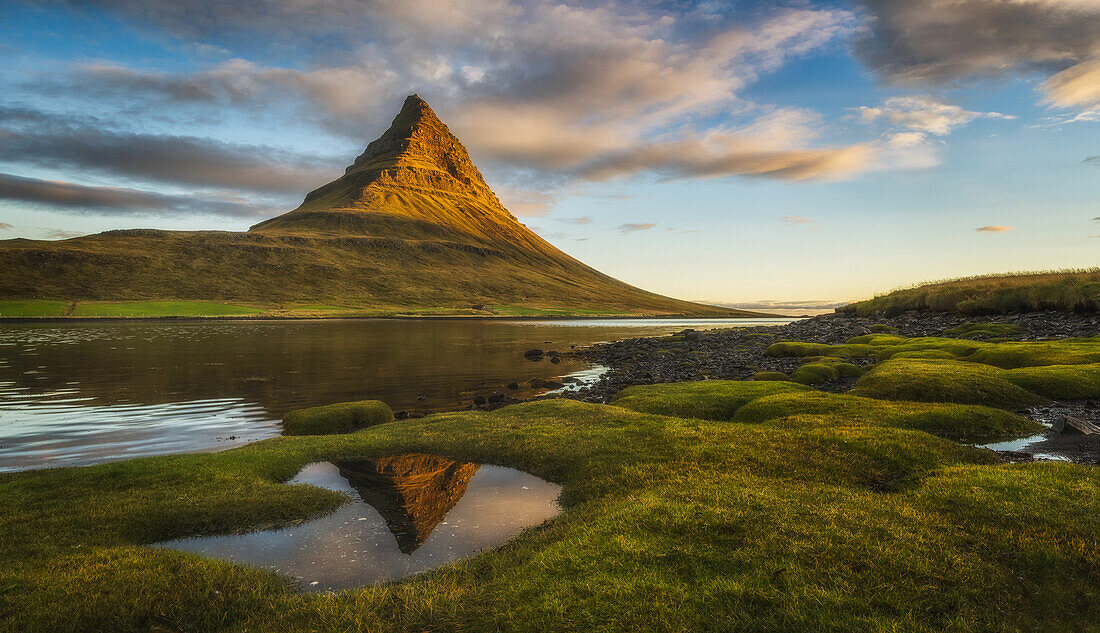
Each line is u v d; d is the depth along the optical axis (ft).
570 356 173.78
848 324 203.51
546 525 32.60
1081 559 23.59
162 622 22.29
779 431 47.88
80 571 25.46
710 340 217.97
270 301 587.68
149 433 65.67
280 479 42.86
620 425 55.26
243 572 26.66
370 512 35.78
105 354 154.51
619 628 18.95
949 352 99.40
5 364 130.00
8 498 36.35
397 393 98.12
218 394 93.91
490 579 25.12
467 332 314.76
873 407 58.08
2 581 24.35
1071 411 59.52
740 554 23.57
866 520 27.43
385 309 603.67
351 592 24.08
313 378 115.03
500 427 56.54
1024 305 146.00
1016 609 20.40
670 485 34.76
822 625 18.70
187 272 621.72
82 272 558.56
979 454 40.57
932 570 22.38
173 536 32.01
